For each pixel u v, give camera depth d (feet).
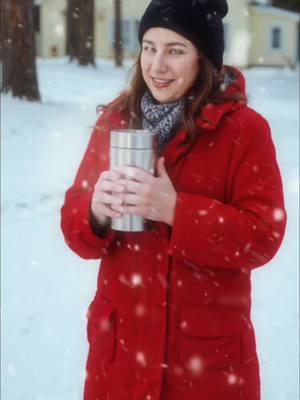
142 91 8.69
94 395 8.87
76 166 35.78
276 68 146.82
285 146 41.68
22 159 36.60
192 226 7.82
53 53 146.92
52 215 26.84
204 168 8.23
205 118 8.09
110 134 8.20
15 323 17.28
